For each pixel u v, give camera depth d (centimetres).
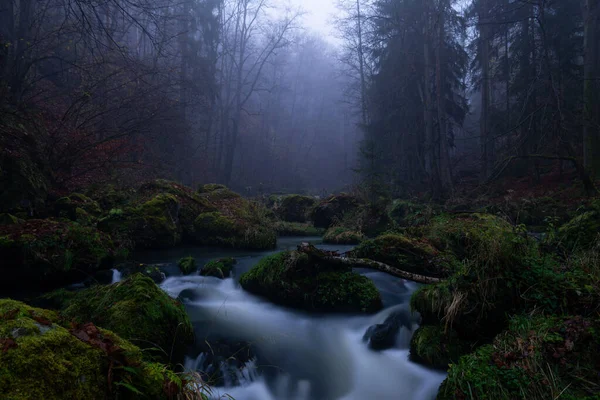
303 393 348
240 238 977
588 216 496
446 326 363
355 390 357
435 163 1822
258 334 438
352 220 1234
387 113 2369
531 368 263
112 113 1198
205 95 2238
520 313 338
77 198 897
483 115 2092
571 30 1805
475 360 290
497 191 1716
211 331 434
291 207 1647
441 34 1920
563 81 1636
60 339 179
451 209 1344
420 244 622
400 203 1341
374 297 497
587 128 1377
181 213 1043
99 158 1051
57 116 1105
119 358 192
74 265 557
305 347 421
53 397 155
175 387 207
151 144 1644
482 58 2189
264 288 542
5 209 684
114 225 828
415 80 2175
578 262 396
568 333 284
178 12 1866
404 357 389
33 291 521
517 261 368
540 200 1277
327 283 510
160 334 339
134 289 365
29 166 793
